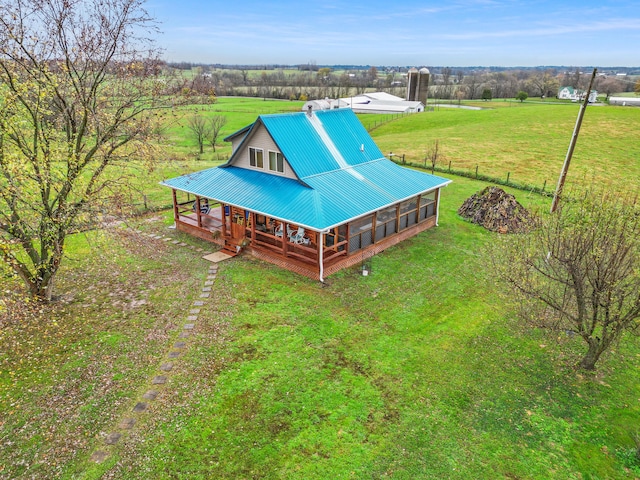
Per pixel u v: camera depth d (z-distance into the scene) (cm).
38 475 930
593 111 6631
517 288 1351
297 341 1397
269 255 1973
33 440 1018
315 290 1733
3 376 1233
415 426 1073
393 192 2141
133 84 1595
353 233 1941
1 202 1455
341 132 2411
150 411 1106
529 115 6619
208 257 2041
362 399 1155
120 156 1597
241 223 2178
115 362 1292
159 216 2605
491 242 2164
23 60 1349
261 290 1730
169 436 1031
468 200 2662
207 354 1329
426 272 1905
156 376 1234
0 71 1334
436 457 989
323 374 1247
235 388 1186
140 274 1867
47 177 1422
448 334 1458
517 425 1086
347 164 2277
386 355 1340
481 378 1249
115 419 1080
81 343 1385
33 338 1409
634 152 4469
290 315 1549
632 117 5978
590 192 1356
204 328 1466
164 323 1496
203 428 1054
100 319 1520
